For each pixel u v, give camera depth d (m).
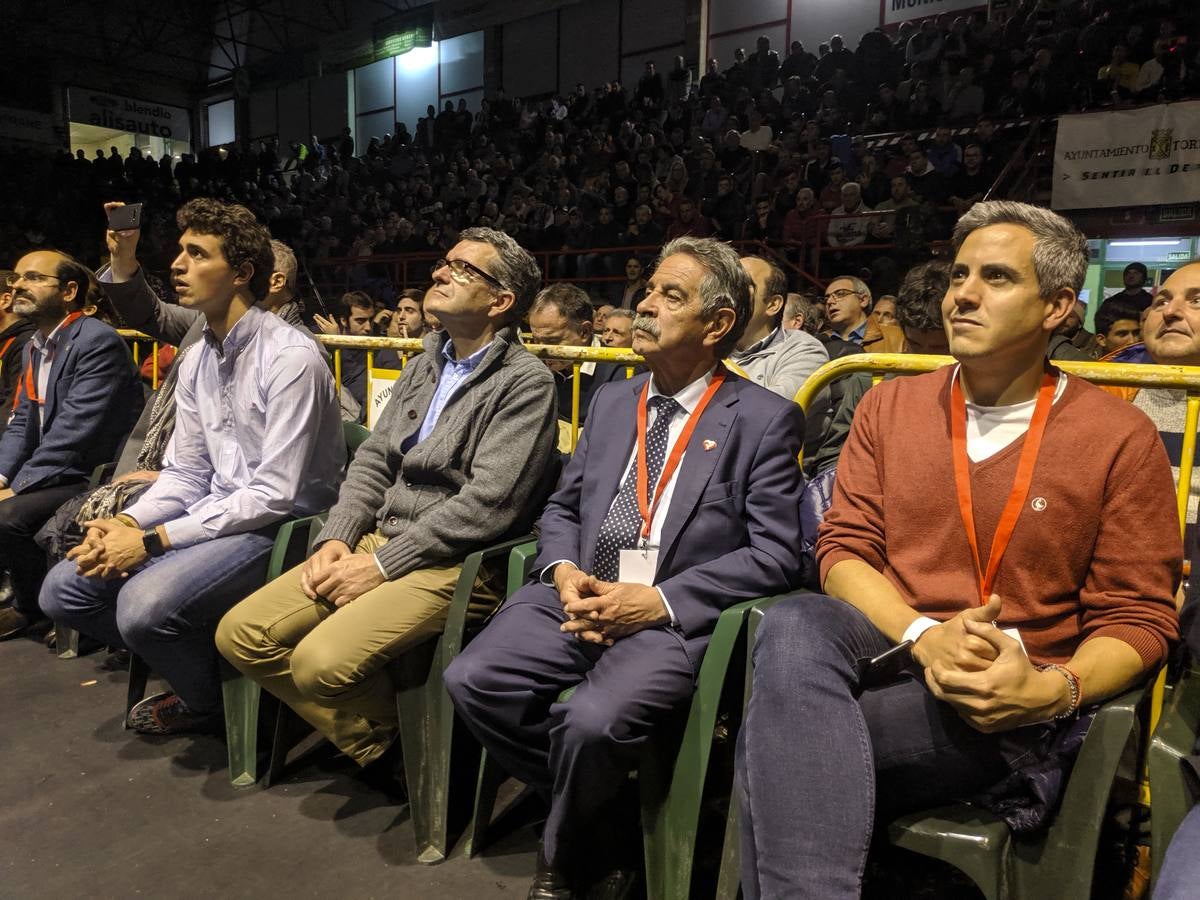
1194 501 1.95
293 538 2.42
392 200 15.48
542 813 2.21
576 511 2.05
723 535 1.82
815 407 2.88
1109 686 1.30
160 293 7.61
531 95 18.25
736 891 1.57
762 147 11.74
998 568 1.46
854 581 1.54
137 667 2.63
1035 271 1.41
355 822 2.14
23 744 2.52
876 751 1.40
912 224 7.73
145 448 2.89
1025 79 9.24
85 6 19.44
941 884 1.76
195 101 22.44
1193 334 2.06
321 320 6.47
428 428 2.32
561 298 3.64
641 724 1.63
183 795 2.26
